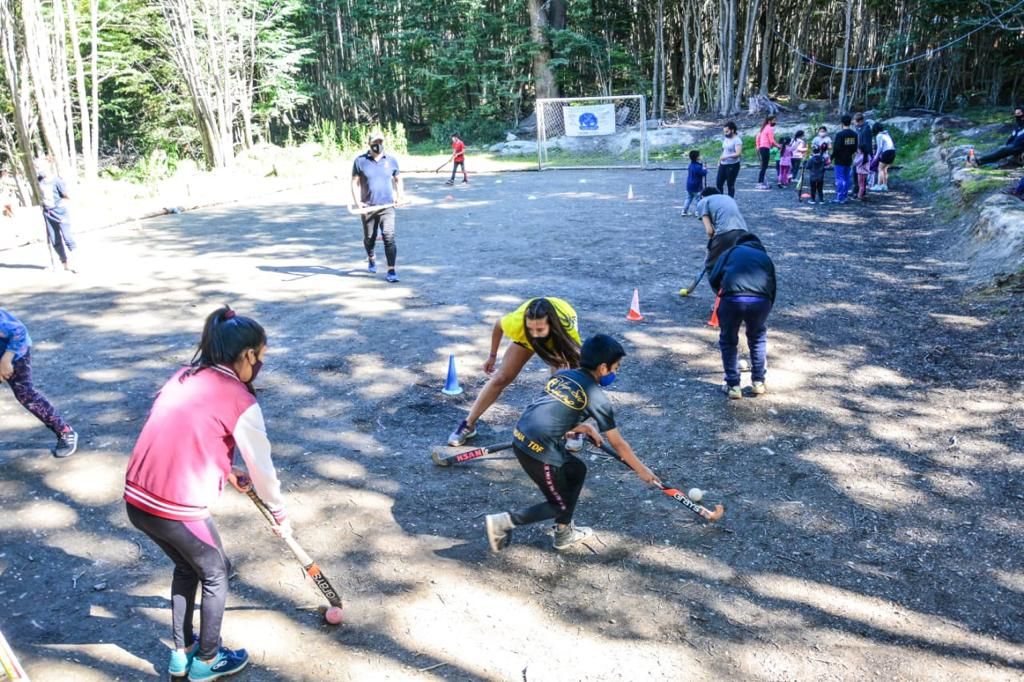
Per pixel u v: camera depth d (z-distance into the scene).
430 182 22.25
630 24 36.12
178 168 25.34
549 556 4.25
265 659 3.48
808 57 31.50
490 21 36.72
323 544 4.37
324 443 5.62
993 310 8.03
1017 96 28.36
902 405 6.05
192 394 3.12
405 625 3.71
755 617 3.74
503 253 11.72
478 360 7.21
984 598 3.85
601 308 8.70
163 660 3.52
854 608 3.80
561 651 3.53
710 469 5.16
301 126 44.38
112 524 4.61
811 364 6.93
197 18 29.03
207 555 3.20
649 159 25.81
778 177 18.20
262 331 3.25
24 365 5.23
